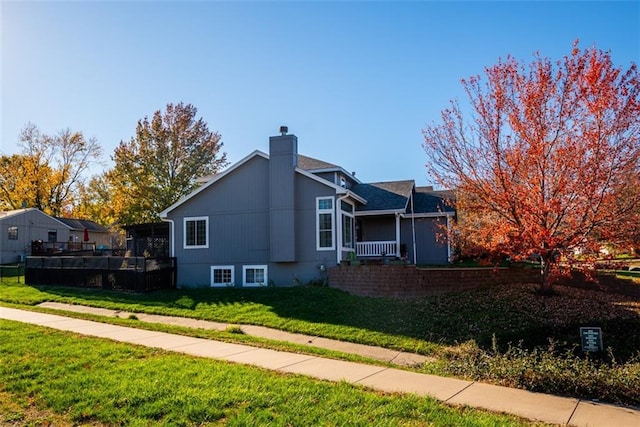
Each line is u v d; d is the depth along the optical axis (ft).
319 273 61.46
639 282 53.16
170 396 19.89
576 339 37.63
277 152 63.57
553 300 47.26
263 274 64.44
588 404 20.20
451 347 36.11
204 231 67.82
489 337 38.32
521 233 42.63
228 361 26.43
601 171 40.09
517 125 43.19
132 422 17.58
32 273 73.41
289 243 62.13
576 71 41.83
